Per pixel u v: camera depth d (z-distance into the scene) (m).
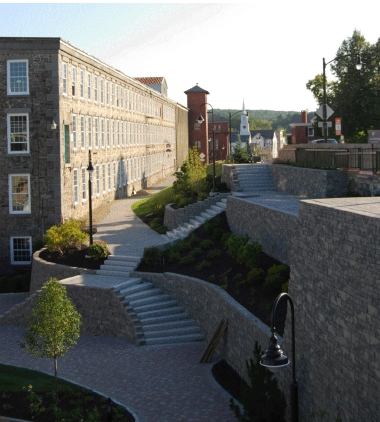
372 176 25.94
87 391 18.02
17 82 34.28
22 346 17.75
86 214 39.94
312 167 31.64
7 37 33.78
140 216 40.47
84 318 25.09
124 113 53.22
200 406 17.09
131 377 19.48
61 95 34.62
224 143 100.44
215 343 20.69
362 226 12.73
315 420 14.50
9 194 34.75
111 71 47.06
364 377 12.52
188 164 39.19
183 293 24.75
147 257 27.42
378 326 12.05
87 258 28.58
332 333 13.91
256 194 32.47
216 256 26.20
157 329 23.30
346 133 53.22
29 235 34.75
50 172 34.38
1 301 29.73
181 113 90.94
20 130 34.44
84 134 39.91
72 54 36.44
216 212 31.92
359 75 51.97
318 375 14.52
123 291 24.70
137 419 16.19
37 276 29.38
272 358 12.00
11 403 17.11
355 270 12.98
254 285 21.70
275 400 14.04
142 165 62.22
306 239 15.52
